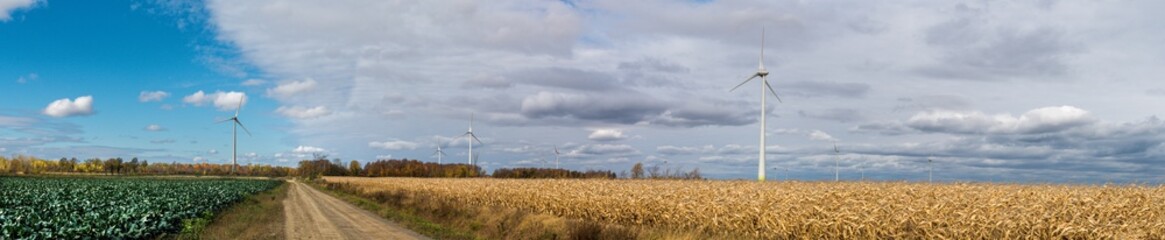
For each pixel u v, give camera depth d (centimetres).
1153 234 1770
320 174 15300
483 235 2730
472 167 13412
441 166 15500
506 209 3575
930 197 2381
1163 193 2441
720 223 2589
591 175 10106
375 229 2916
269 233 2670
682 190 3195
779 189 2953
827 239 2172
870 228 2048
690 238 2380
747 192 2881
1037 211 1969
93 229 2139
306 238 2523
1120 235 1744
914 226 2012
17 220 2209
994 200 2128
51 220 2267
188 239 2422
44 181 8838
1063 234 1809
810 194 2567
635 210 3048
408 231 2853
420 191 5912
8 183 7475
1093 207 2156
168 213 2847
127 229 2333
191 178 13038
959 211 1977
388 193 5653
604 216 3288
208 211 3462
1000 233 1880
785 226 2278
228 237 2489
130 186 7112
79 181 9200
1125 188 2594
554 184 4409
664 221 2884
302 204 4925
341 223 3194
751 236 2430
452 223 3170
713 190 3122
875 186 3091
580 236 2339
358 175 16275
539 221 2808
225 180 11362
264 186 8512
